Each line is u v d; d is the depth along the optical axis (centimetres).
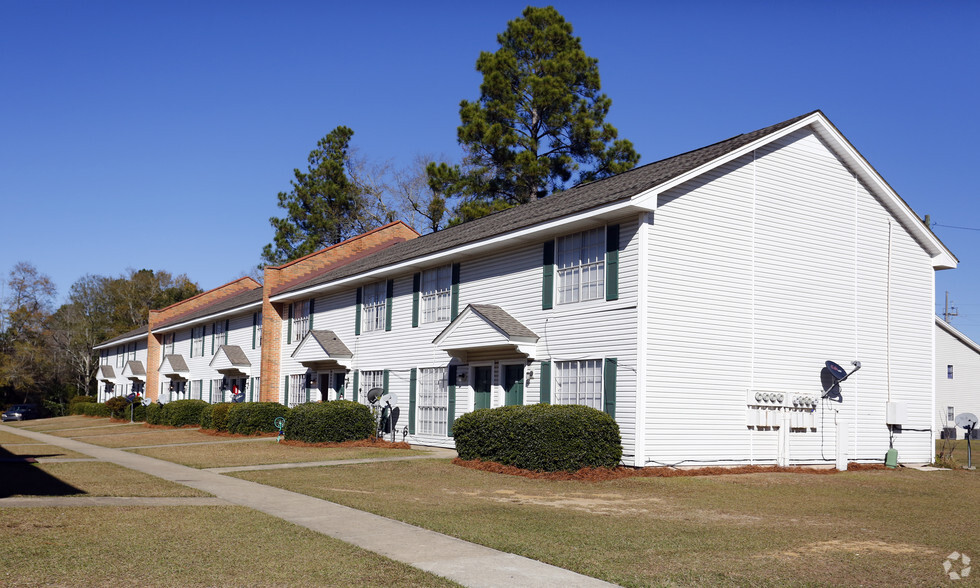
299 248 5384
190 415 3534
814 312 1944
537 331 1938
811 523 1078
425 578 737
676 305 1702
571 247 1875
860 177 2077
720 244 1791
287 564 784
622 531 988
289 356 3284
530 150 3988
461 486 1425
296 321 3266
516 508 1171
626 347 1678
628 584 726
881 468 1958
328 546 871
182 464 1831
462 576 748
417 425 2383
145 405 4444
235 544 875
